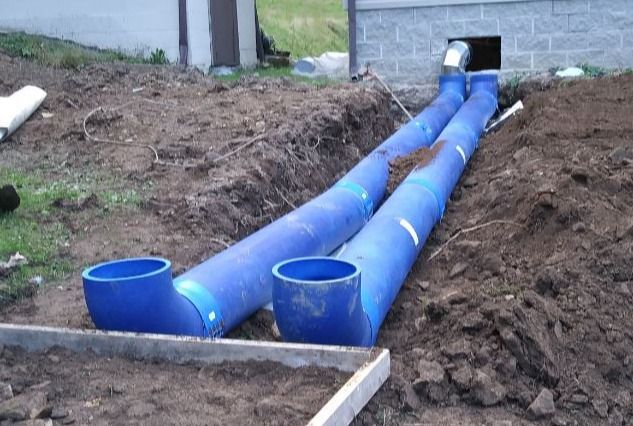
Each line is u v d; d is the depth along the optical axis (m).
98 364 3.51
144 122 8.84
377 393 3.46
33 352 3.67
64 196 6.61
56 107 9.52
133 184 7.03
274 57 17.58
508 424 3.45
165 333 3.74
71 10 14.40
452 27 12.23
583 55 11.98
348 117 9.67
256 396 3.20
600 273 4.90
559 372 3.90
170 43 14.27
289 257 4.93
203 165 7.22
